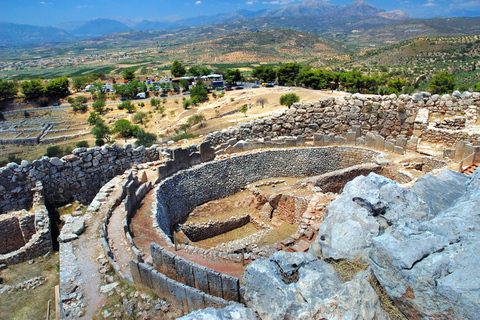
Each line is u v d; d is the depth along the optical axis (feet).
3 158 253.03
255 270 31.68
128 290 41.63
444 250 24.99
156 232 55.72
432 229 27.20
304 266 31.55
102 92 533.96
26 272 52.85
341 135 101.40
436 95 94.68
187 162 83.66
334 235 33.55
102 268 45.55
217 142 95.81
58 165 68.03
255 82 596.29
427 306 23.38
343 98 100.48
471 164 71.00
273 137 102.78
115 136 311.88
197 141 102.17
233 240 73.61
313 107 101.71
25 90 489.26
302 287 28.89
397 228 28.78
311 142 100.68
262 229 78.74
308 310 27.07
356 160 93.91
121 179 71.97
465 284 22.03
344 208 35.37
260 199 83.97
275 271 31.45
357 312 25.80
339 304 26.55
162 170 75.72
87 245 50.72
